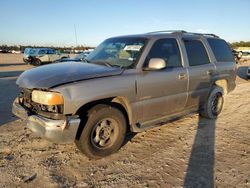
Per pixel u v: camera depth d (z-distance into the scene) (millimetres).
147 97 4504
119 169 3828
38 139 4879
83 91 3729
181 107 5297
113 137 4230
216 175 3672
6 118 6102
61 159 4121
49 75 3953
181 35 5430
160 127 5633
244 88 11523
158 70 4621
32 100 3893
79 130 3900
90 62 4770
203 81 5664
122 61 4520
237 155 4332
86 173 3711
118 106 4320
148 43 4645
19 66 25891
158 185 3414
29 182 3441
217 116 6461
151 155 4289
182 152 4414
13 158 4117
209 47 6027
